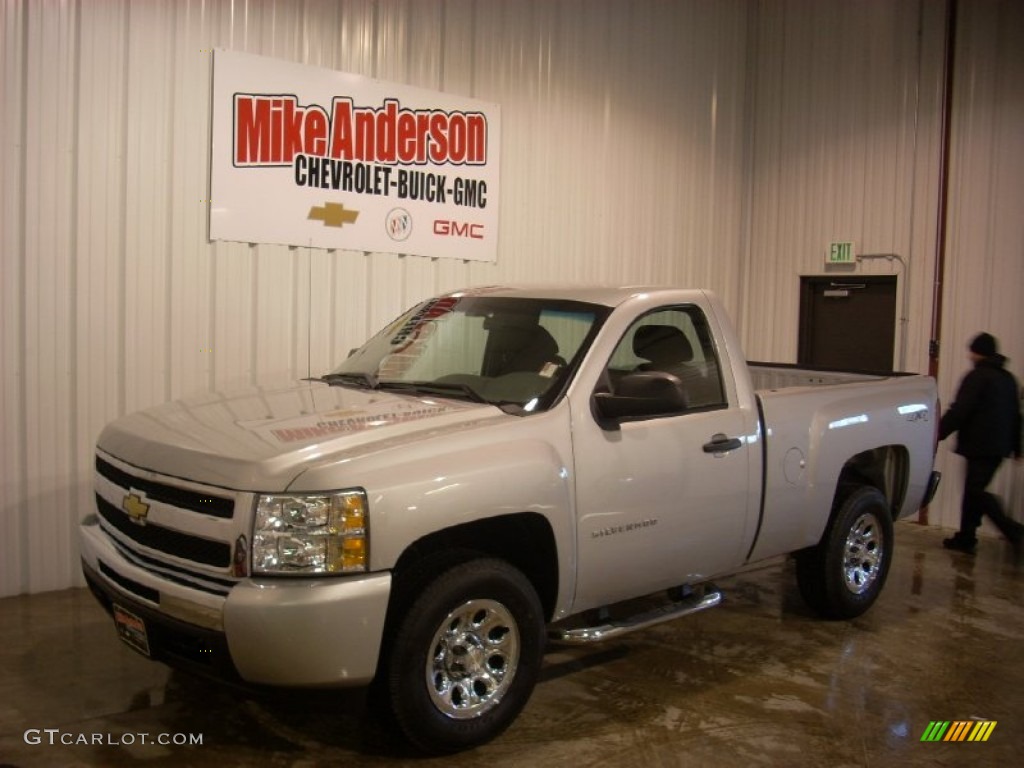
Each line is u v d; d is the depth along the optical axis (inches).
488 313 189.6
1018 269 330.0
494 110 310.0
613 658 197.5
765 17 407.8
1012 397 299.9
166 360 239.9
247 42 249.1
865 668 196.5
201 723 156.3
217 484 135.4
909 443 238.7
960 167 344.8
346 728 157.1
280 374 260.8
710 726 164.6
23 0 213.8
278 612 127.0
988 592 258.4
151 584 138.6
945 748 160.2
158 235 236.7
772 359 408.8
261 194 253.6
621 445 166.7
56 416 223.6
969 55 341.4
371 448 139.8
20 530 220.1
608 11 348.8
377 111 277.3
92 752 144.3
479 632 149.2
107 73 226.2
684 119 383.9
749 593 250.2
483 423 153.3
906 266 361.1
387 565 134.2
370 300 280.1
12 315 216.4
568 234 340.8
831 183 386.0
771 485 196.7
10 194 214.5
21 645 188.1
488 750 151.5
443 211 297.4
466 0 300.2
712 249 402.0
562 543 156.7
